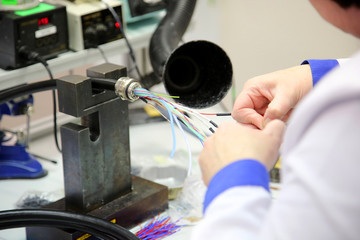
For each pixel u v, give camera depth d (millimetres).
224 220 542
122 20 1464
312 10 1884
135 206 1053
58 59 1344
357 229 454
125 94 901
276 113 875
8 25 1234
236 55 2133
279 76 926
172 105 883
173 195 1150
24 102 1268
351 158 454
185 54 1016
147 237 1020
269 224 501
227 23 2082
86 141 973
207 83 1014
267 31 2020
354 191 452
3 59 1279
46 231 998
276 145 651
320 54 1958
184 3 1447
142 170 1244
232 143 632
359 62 483
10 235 1049
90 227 957
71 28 1382
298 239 474
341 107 469
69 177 1010
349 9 546
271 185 1193
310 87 919
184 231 1048
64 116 1594
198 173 1253
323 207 461
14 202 1173
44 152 1438
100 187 1026
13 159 1274
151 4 1566
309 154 480
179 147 1438
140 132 1535
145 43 1546
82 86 926
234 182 573
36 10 1286
